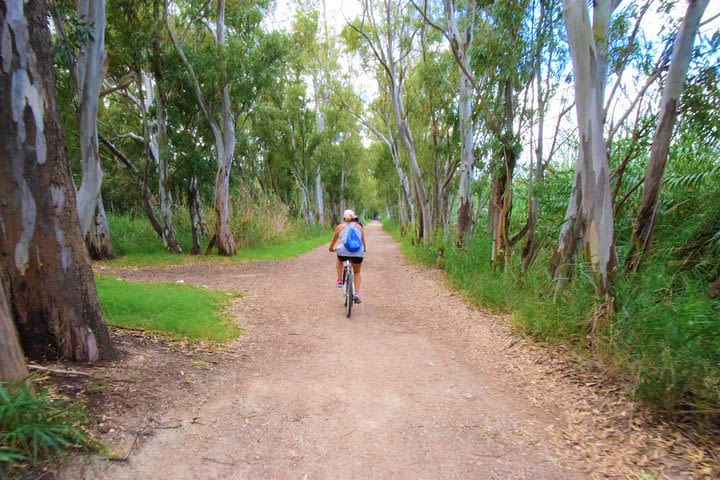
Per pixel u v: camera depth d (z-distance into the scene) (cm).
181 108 1638
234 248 1705
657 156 554
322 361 523
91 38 668
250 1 1494
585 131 578
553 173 930
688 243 693
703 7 487
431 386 453
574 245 662
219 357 505
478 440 341
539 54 748
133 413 335
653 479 287
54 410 277
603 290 568
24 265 363
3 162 350
